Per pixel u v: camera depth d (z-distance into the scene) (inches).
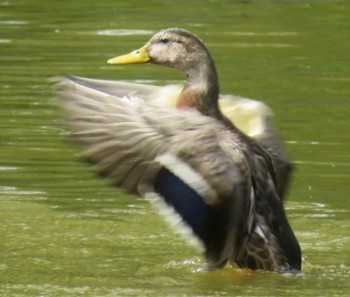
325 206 535.8
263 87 756.0
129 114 412.2
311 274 439.8
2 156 609.9
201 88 471.5
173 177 402.9
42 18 972.6
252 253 432.5
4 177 575.2
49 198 543.2
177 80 767.7
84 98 418.0
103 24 945.5
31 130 658.8
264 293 418.9
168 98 477.7
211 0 1061.1
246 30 929.5
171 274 440.1
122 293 418.3
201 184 406.3
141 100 426.9
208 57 474.3
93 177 575.2
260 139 462.3
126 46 863.1
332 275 439.8
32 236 486.6
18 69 799.1
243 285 426.3
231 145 425.1
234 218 417.7
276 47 874.8
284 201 490.6
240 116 479.5
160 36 487.5
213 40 893.2
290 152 618.2
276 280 431.5
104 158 398.0
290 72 796.0
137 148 401.4
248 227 426.6
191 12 1003.3
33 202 536.7
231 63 822.5
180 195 403.9
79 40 888.3
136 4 1035.9
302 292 418.9
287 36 912.9
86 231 495.5
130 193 397.7
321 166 594.9
